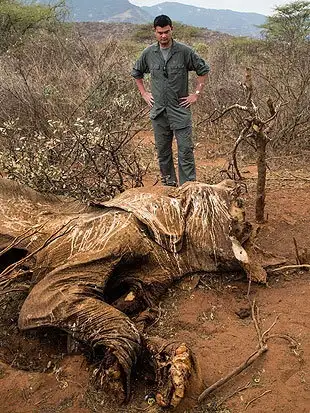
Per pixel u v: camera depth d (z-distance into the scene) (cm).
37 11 1748
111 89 916
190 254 430
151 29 2730
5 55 1241
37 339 395
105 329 342
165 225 425
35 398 330
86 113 748
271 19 1869
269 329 369
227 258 423
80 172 559
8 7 1691
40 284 380
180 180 622
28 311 370
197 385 321
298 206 572
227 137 867
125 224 411
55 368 357
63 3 1930
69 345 373
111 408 321
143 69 609
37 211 458
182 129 596
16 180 543
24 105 793
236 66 1153
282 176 683
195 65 585
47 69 1041
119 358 326
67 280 376
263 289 418
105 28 3288
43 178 545
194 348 362
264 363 341
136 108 912
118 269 409
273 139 776
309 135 799
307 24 1778
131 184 609
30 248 413
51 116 779
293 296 404
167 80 583
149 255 413
